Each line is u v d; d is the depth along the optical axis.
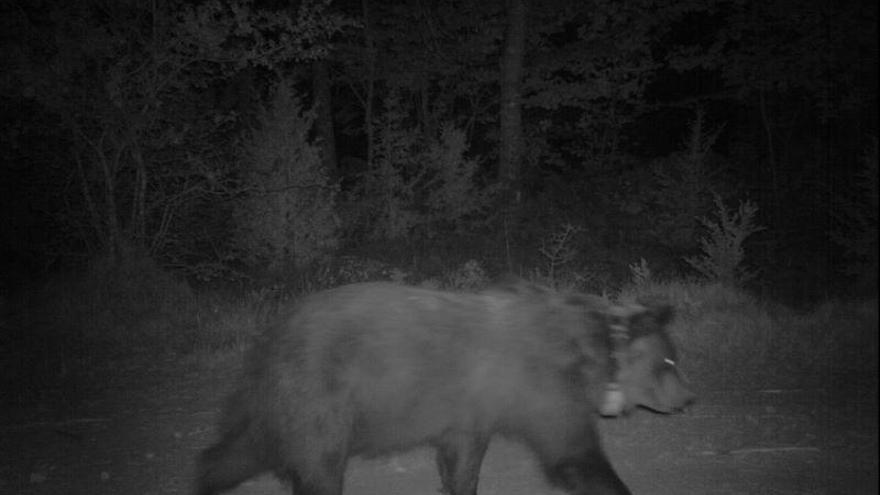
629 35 24.14
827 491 6.52
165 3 14.82
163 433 8.36
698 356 10.89
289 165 16.84
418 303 5.43
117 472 7.23
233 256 16.27
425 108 23.69
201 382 10.38
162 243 15.86
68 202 15.95
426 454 7.46
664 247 21.59
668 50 27.02
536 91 25.03
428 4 23.11
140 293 14.38
